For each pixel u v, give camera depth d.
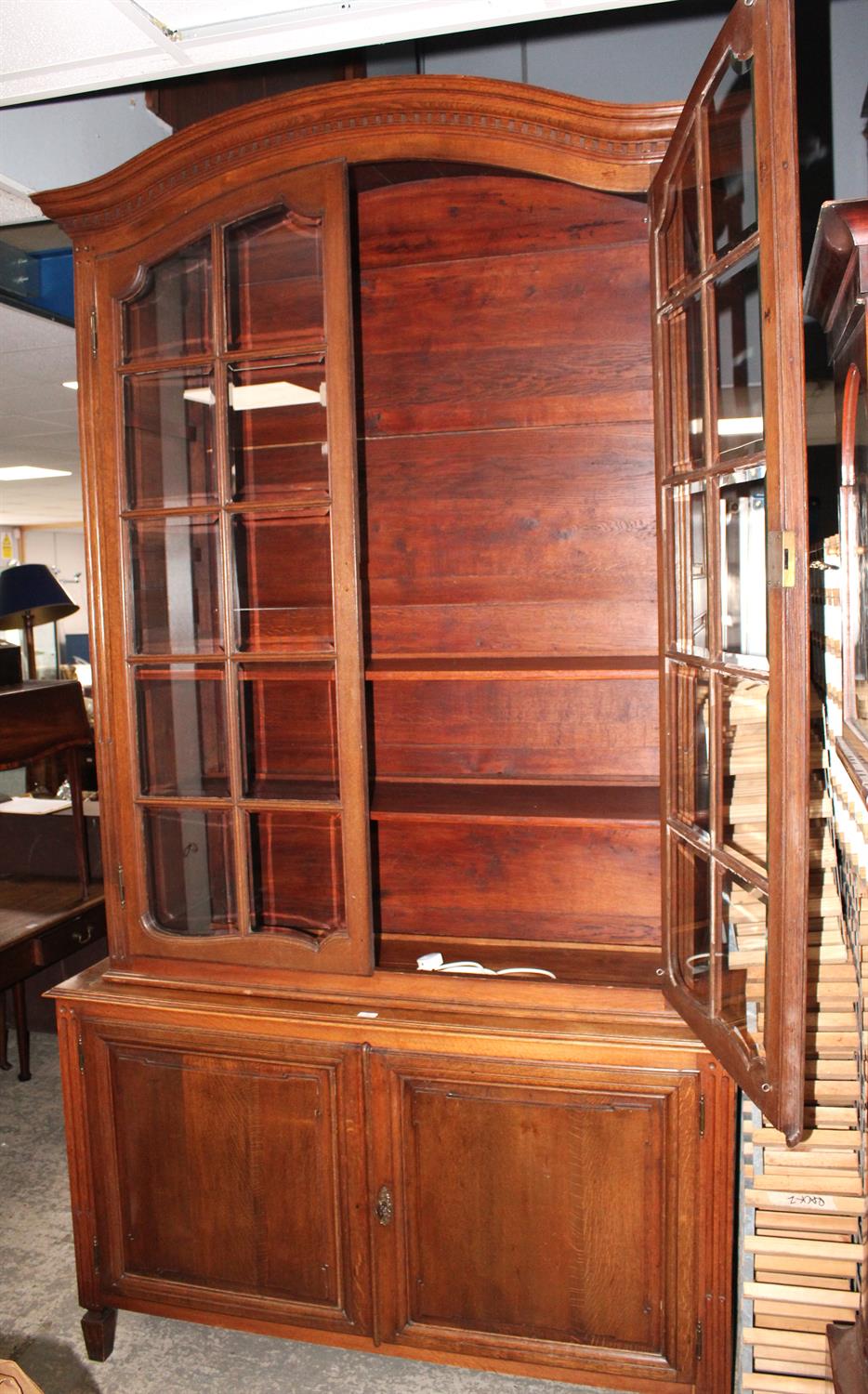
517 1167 1.85
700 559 1.71
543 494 2.18
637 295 2.10
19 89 2.21
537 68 2.46
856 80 2.22
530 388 2.16
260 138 1.84
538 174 1.81
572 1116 1.82
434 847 2.28
